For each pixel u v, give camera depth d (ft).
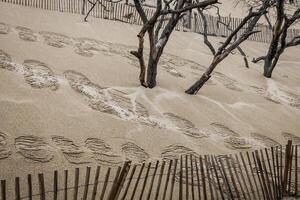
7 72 29.30
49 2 54.29
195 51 53.83
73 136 23.65
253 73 50.11
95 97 30.04
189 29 66.59
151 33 32.81
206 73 35.37
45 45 38.24
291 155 20.27
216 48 58.54
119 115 28.27
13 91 26.68
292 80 52.29
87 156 21.93
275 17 92.43
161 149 25.18
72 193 17.98
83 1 54.95
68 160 21.01
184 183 20.71
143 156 23.66
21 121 23.38
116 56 41.27
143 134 26.53
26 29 41.63
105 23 54.29
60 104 27.07
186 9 30.35
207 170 17.66
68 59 36.19
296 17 45.32
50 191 17.10
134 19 59.41
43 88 28.66
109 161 22.03
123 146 24.27
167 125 28.94
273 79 49.85
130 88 33.76
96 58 38.83
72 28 47.42
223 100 37.42
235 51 59.98
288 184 21.06
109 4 62.95
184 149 25.85
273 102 41.06
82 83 31.89
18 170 18.93
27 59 33.19
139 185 19.63
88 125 25.48
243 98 39.70
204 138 28.45
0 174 18.25
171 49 51.44
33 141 21.81
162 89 35.47
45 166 19.86
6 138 21.30
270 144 30.32
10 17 44.09
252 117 35.29
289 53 69.41
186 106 33.30
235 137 30.01
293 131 34.58
